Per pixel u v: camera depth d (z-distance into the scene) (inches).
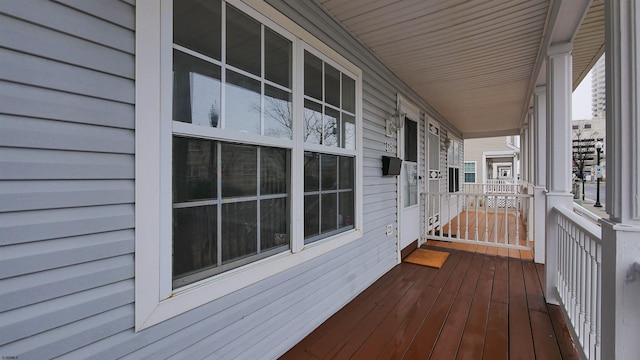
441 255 168.2
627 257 45.6
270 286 73.7
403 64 139.6
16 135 36.4
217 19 61.7
